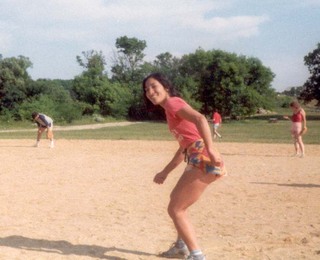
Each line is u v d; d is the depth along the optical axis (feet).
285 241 23.81
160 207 32.65
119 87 274.36
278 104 383.45
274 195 36.86
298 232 25.62
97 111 264.93
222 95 264.52
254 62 277.23
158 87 19.43
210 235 25.07
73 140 99.66
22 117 229.45
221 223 27.91
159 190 39.34
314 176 46.83
